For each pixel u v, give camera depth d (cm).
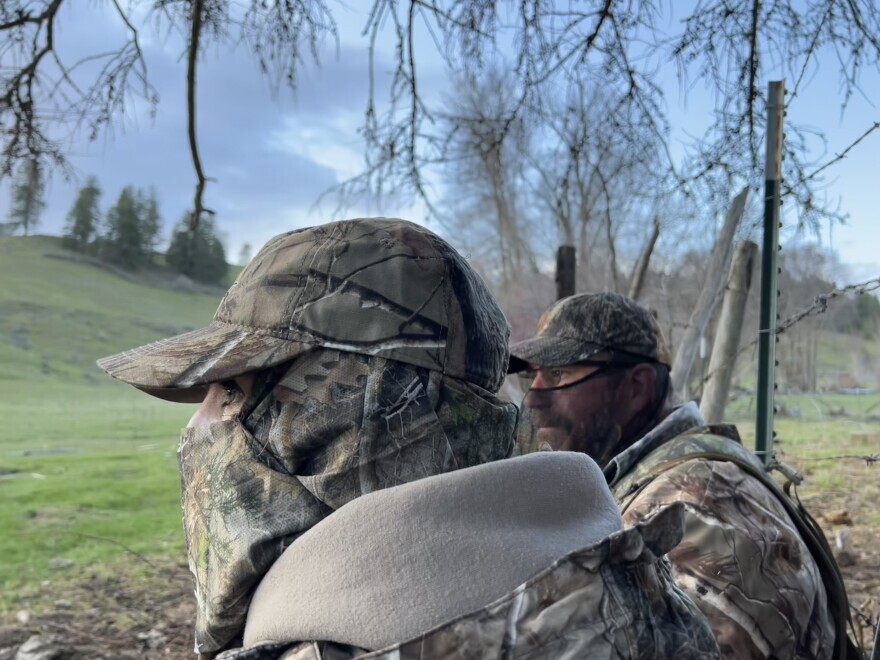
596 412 174
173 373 76
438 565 67
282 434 75
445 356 77
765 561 122
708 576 119
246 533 73
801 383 870
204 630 77
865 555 423
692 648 75
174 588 452
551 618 65
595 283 414
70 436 970
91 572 477
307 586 68
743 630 116
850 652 145
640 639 70
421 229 83
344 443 74
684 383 332
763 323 220
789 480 173
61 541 531
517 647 64
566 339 176
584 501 78
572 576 68
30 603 418
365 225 82
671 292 416
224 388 82
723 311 316
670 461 143
